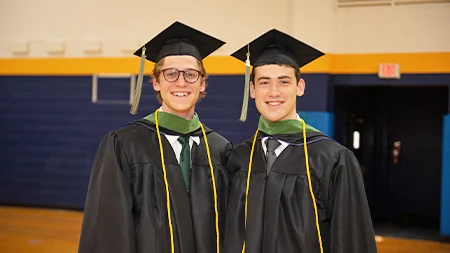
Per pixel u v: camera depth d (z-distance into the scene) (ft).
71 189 26.84
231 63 24.25
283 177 7.80
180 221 7.69
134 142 7.89
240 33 23.95
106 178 7.61
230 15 24.08
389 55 22.09
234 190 8.10
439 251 20.13
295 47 8.34
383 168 27.99
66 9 26.68
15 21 27.50
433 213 27.32
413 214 27.73
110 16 25.98
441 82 21.52
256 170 8.01
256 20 23.70
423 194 27.50
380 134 27.89
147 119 8.23
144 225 7.50
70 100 26.73
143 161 7.80
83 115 26.55
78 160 26.71
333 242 7.54
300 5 22.94
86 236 7.56
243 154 8.30
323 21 22.66
